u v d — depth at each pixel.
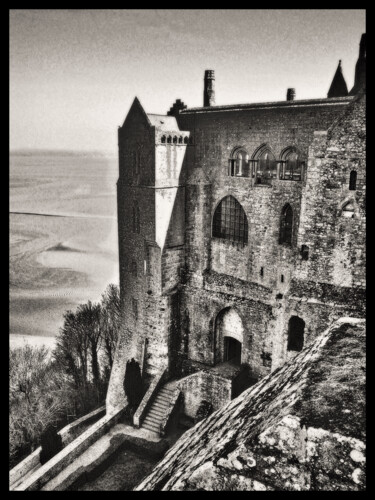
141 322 38.41
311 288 27.02
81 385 45.47
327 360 7.56
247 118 32.41
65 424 40.47
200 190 35.91
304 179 29.84
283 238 32.19
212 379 33.22
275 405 6.87
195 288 36.84
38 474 28.38
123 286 39.56
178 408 34.69
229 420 7.89
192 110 35.91
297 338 29.19
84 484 24.94
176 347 38.59
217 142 34.69
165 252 36.09
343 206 25.45
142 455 27.97
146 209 35.44
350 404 6.16
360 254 25.33
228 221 35.59
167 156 34.56
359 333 8.66
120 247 39.19
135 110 34.59
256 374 33.69
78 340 48.16
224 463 6.07
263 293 32.66
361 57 23.78
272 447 5.95
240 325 35.19
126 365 36.31
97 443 32.88
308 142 29.41
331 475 5.56
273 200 31.92
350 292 25.83
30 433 38.50
